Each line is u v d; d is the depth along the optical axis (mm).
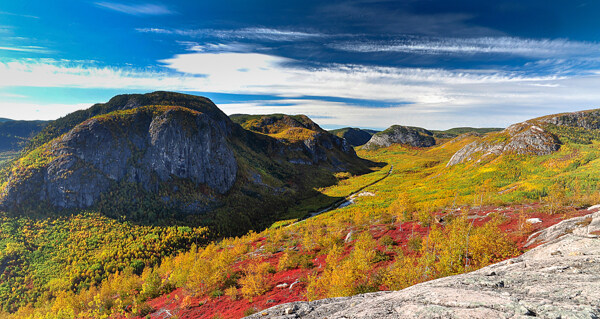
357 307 14359
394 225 71750
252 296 49500
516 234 43562
